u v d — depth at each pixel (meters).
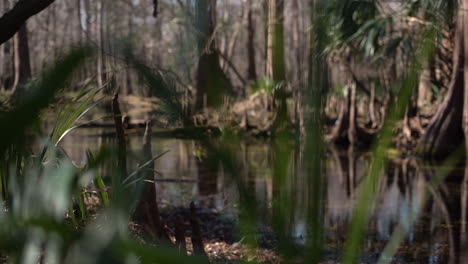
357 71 21.17
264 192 0.48
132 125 9.39
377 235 6.91
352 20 12.92
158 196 8.84
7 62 29.03
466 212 8.52
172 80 0.47
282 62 0.47
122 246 0.42
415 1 12.20
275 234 0.47
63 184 1.01
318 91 0.47
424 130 17.44
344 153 17.45
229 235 5.93
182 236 3.54
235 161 0.46
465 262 6.03
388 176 12.44
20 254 0.45
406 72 0.52
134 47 0.45
